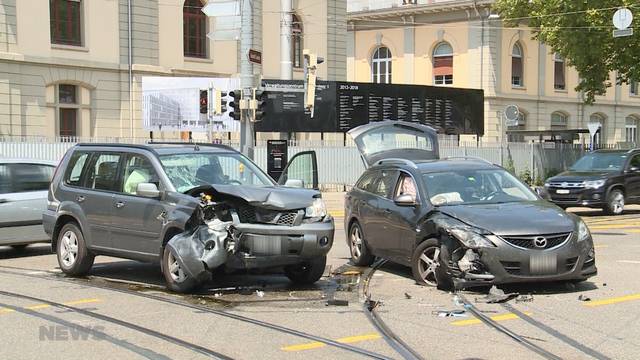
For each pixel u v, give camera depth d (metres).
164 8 32.38
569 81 47.53
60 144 25.47
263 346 6.20
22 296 8.38
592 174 19.58
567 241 8.17
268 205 8.34
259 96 20.17
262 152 28.44
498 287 8.72
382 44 47.78
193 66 33.47
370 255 10.72
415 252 9.05
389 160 10.95
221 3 19.88
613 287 8.80
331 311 7.64
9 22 27.67
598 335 6.57
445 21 44.47
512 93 43.88
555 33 30.05
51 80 28.94
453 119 33.12
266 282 9.43
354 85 30.05
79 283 9.34
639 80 30.59
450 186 9.48
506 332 6.67
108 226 9.40
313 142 29.78
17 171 11.96
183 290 8.49
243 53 20.05
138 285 9.20
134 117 31.38
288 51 22.78
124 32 31.06
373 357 5.86
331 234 8.63
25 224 11.76
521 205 8.95
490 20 42.38
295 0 37.62
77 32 29.94
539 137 41.72
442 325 6.97
